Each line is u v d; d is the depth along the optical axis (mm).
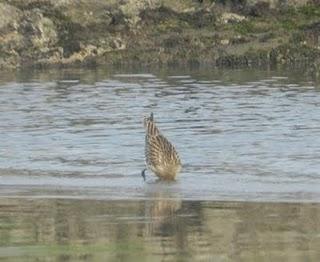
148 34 51781
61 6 53188
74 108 33406
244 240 16562
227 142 26688
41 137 27891
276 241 16453
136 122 30328
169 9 53812
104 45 50750
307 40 50188
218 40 50750
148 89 38500
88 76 43938
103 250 16125
